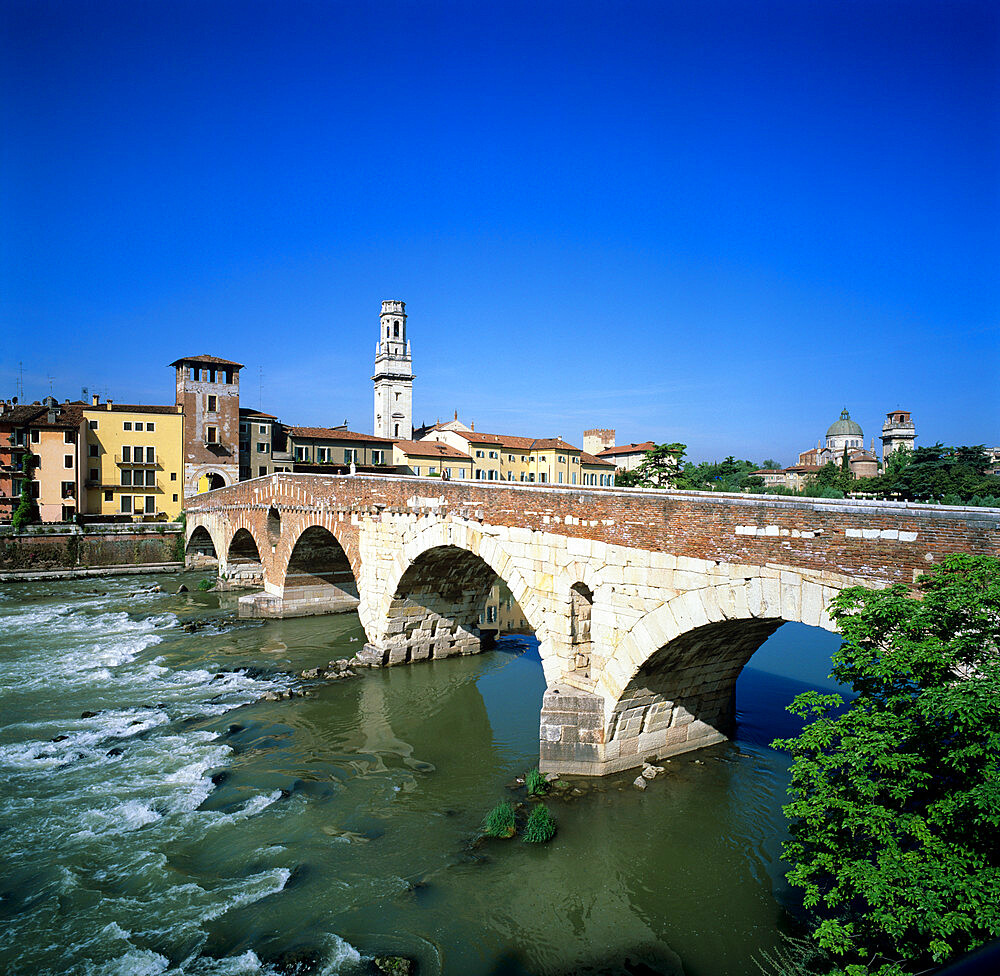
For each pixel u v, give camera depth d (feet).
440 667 126.11
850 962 46.16
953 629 40.68
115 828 70.13
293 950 52.21
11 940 53.78
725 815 69.72
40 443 250.16
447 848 65.82
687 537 64.64
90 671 125.08
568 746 77.00
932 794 40.32
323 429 322.55
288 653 136.87
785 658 123.34
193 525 244.83
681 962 51.06
